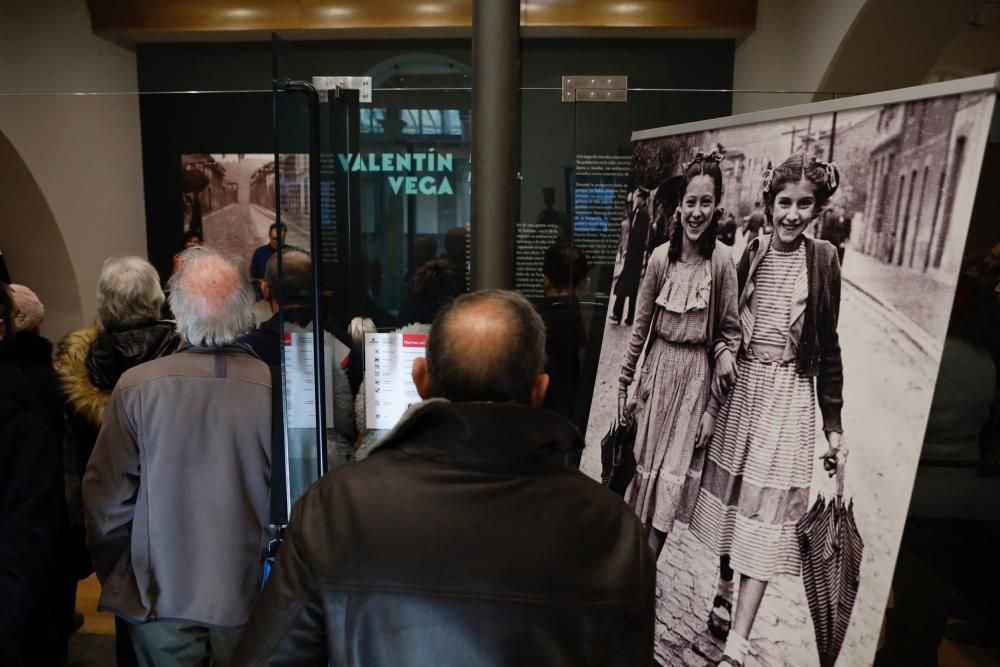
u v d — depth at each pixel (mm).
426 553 876
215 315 1742
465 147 2439
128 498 1713
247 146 4996
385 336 2492
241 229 5141
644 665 916
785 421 1441
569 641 863
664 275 1854
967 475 1868
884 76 3549
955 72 4414
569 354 2484
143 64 4715
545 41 4445
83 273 4195
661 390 1828
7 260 4082
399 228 2479
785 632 1396
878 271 1273
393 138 2434
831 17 3510
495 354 1003
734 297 1605
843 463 1314
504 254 2270
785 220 1482
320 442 1953
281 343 1852
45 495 1556
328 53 4582
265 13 4348
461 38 4512
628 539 934
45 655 2123
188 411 1701
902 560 2141
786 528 1416
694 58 4457
